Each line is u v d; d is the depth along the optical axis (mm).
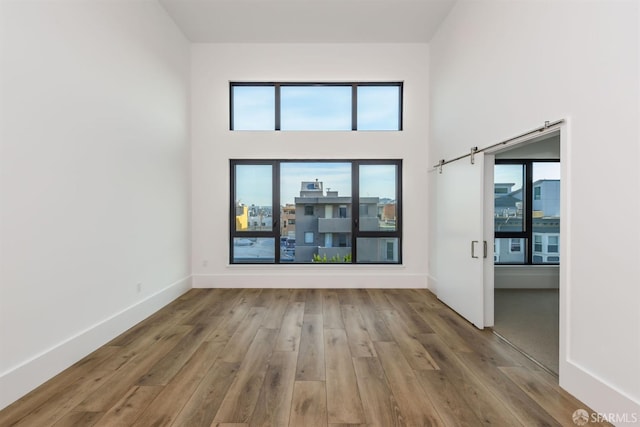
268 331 3291
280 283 5160
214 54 5102
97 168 2908
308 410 1962
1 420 1870
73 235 2611
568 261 2166
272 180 5281
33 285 2242
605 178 1904
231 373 2420
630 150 1756
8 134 2072
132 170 3471
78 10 2674
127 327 3330
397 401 2061
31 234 2232
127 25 3377
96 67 2896
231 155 5145
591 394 1973
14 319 2100
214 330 3318
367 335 3191
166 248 4262
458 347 2912
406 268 5176
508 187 5273
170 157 4383
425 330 3338
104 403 2033
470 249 3574
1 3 2033
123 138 3309
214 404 2021
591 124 1998
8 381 2033
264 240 5297
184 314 3846
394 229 5301
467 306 3641
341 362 2605
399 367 2521
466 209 3674
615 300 1840
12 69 2102
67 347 2514
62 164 2504
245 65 5117
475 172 3465
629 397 1753
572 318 2137
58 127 2469
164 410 1960
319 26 4660
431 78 4996
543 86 2432
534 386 2250
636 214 1728
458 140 3965
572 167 2143
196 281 5133
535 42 2518
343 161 5277
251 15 4375
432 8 4207
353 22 4555
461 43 3889
